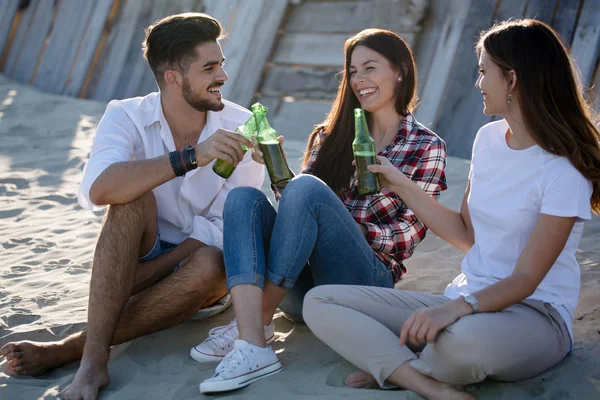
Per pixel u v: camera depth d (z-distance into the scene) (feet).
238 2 24.16
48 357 8.66
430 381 7.31
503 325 7.07
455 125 18.40
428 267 11.48
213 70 9.43
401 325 7.89
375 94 9.27
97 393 8.03
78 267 12.13
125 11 27.17
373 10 21.17
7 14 31.55
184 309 9.07
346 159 9.42
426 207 8.70
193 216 10.01
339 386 7.81
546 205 7.23
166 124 9.76
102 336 8.34
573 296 7.77
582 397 7.23
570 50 17.53
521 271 7.23
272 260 8.31
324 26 22.27
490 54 7.57
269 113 22.06
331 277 8.63
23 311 10.37
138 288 9.50
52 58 28.86
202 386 7.75
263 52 22.91
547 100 7.31
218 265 8.98
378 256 9.16
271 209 8.73
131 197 8.63
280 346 9.07
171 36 9.30
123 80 26.08
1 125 23.26
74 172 18.45
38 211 15.55
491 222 7.79
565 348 7.65
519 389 7.43
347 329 7.64
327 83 21.72
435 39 19.71
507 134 7.93
